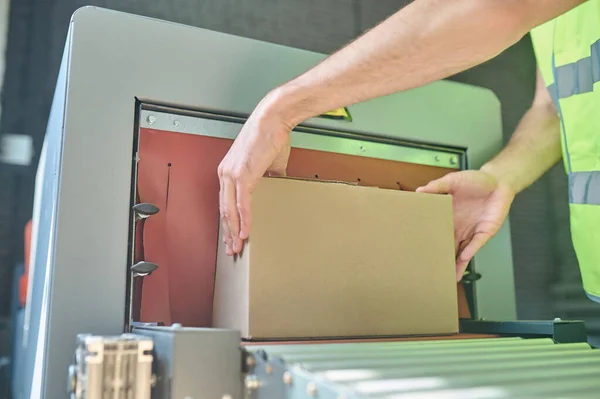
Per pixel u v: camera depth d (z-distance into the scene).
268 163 0.79
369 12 2.35
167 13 2.04
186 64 0.94
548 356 0.61
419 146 1.13
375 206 0.85
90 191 0.84
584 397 0.43
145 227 0.89
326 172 1.03
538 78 1.33
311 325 0.78
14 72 1.93
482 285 1.15
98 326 0.81
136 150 0.89
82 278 0.81
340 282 0.81
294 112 0.77
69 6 2.02
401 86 0.69
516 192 1.11
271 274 0.77
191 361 0.54
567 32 1.12
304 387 0.46
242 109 0.97
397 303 0.84
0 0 1.94
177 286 0.90
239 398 0.57
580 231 1.11
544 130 1.22
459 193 1.06
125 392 0.55
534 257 2.27
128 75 0.90
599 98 1.03
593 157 1.08
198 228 0.93
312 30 2.23
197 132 0.95
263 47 1.01
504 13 0.56
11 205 1.90
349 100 0.73
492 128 1.22
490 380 0.48
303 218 0.80
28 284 1.41
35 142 1.94
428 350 0.63
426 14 0.59
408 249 0.87
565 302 2.23
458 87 1.19
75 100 0.85
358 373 0.47
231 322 0.81
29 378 1.06
